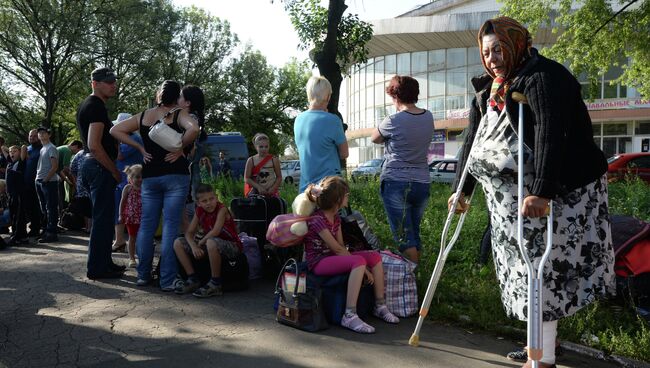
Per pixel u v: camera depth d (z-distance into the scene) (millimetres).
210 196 5098
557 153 2621
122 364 3391
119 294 5121
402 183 4938
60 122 37375
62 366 3361
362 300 4250
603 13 18234
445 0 45219
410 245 5012
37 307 4672
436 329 4105
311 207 4320
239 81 44969
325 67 10836
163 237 5270
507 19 2885
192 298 4961
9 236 9359
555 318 2861
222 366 3352
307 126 4934
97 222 5762
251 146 47500
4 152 11750
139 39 33844
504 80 2902
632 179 13391
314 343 3770
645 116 35062
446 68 41562
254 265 5719
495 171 2936
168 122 5301
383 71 45312
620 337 3600
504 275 3045
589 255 2908
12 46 31328
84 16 31109
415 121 4902
